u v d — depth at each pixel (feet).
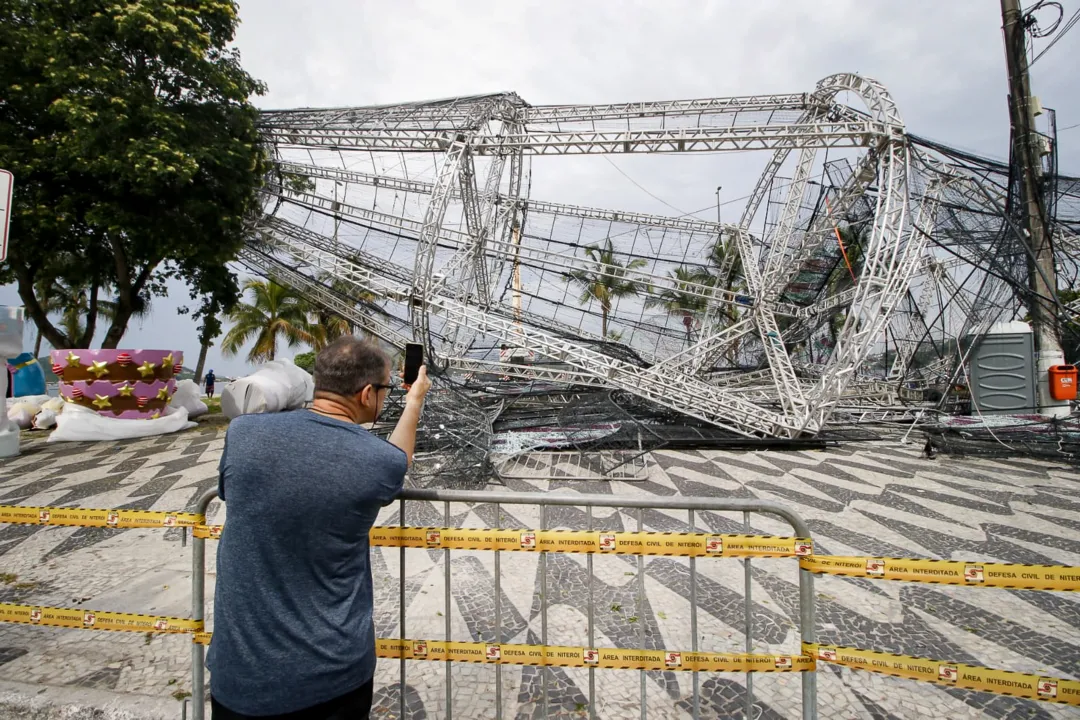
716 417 33.83
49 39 35.12
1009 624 11.64
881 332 31.86
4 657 10.21
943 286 52.19
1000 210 41.09
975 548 16.28
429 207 38.06
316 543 5.49
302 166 51.80
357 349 6.55
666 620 11.88
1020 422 33.73
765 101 42.42
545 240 62.59
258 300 101.50
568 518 19.13
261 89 47.91
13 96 35.60
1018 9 36.27
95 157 35.55
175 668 9.91
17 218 37.50
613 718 8.67
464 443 25.93
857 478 24.93
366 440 5.85
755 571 14.35
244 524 5.51
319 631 5.45
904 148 31.94
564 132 35.47
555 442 29.66
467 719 8.66
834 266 53.83
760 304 47.34
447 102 47.70
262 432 5.68
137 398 36.52
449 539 7.52
